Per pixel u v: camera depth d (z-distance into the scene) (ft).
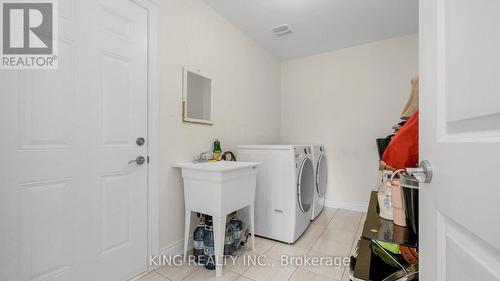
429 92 2.01
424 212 2.13
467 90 1.42
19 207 3.48
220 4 7.12
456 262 1.53
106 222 4.57
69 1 4.06
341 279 5.07
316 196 8.97
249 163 6.21
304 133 11.33
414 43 8.97
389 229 3.13
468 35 1.42
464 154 1.41
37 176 3.66
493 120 1.18
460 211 1.45
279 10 7.41
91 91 4.35
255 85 9.73
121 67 4.86
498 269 1.14
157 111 5.54
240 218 7.41
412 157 3.42
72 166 4.07
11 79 3.48
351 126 10.20
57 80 3.91
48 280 3.76
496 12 1.17
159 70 5.61
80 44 4.20
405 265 3.58
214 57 7.41
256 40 9.61
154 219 5.46
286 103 11.84
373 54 9.75
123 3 4.89
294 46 10.18
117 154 4.76
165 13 5.78
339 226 8.18
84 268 4.21
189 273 5.29
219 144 7.20
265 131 10.46
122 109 4.87
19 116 3.51
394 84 9.32
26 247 3.54
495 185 1.13
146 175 5.34
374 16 7.71
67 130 4.01
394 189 3.30
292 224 6.74
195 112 6.64
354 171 10.11
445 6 1.75
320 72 10.96
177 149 6.08
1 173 3.32
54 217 3.84
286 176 6.86
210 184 5.27
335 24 8.27
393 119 9.34
